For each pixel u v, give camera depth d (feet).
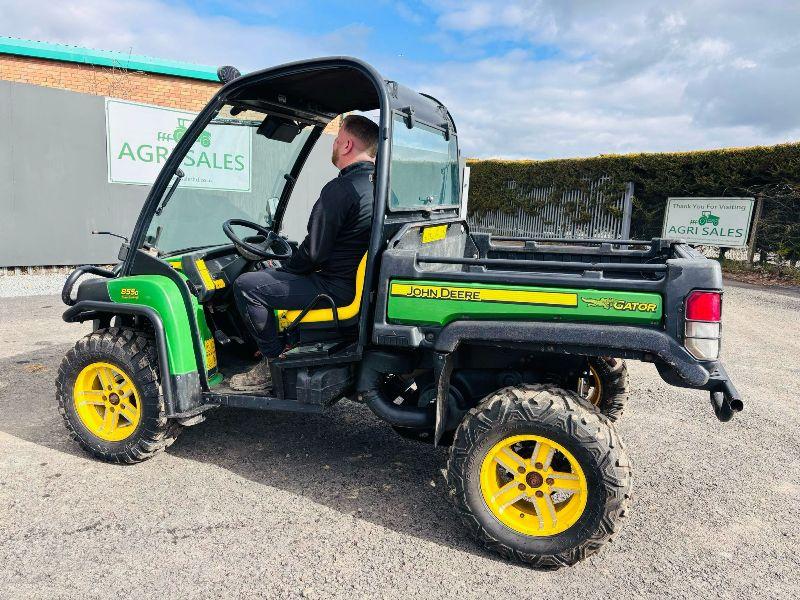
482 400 8.47
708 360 7.36
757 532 9.13
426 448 11.93
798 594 7.66
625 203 44.78
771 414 14.23
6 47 31.53
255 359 12.18
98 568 7.80
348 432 12.64
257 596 7.35
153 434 10.32
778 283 35.70
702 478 10.88
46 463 10.77
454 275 8.27
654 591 7.68
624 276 12.05
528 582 7.81
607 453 7.64
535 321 8.00
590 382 12.37
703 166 40.06
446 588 7.62
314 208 9.22
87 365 10.59
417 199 10.16
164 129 32.89
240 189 12.03
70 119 29.55
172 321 10.08
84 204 30.55
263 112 11.39
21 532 8.59
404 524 9.13
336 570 7.92
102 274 11.47
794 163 35.94
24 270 29.55
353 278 9.54
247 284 9.72
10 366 16.35
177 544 8.39
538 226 51.83
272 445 11.89
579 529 7.83
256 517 9.18
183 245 11.28
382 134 8.66
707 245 40.37
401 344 8.59
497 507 8.32
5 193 28.04
